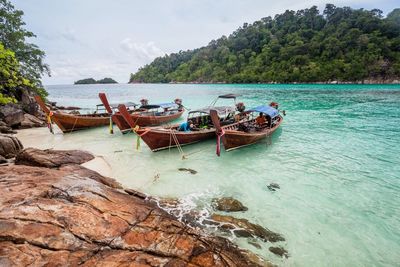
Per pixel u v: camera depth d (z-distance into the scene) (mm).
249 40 135500
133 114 18047
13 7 25219
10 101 18141
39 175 6715
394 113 24109
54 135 17062
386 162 10984
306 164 10953
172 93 61969
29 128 19469
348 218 6973
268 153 12531
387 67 75250
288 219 6934
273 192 8469
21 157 9109
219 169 10570
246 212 7262
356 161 11188
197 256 4699
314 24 121438
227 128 14188
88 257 4121
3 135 10789
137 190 8570
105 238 4605
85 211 5164
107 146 14188
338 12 116125
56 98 58844
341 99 37656
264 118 15414
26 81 20453
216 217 6855
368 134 16016
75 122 17688
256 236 6125
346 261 5445
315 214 7172
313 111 26281
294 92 53156
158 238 4973
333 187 8766
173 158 12008
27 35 27016
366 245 5930
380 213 7188
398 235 6273
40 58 28094
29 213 4691
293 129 17828
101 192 6281
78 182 6504
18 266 3658
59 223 4625
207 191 8562
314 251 5715
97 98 56688
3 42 24375
